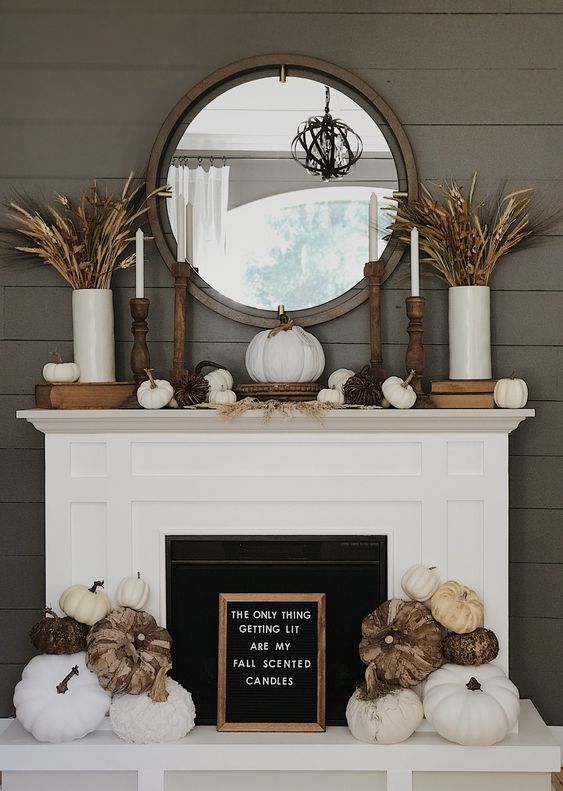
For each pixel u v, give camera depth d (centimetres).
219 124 309
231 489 282
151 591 284
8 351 313
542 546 310
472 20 307
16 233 311
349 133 308
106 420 278
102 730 275
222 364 312
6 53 312
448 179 308
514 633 310
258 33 310
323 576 284
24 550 313
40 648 272
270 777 268
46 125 312
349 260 308
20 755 264
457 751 264
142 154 312
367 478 281
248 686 278
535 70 307
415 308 288
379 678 272
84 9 312
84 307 293
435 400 284
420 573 275
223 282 309
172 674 284
